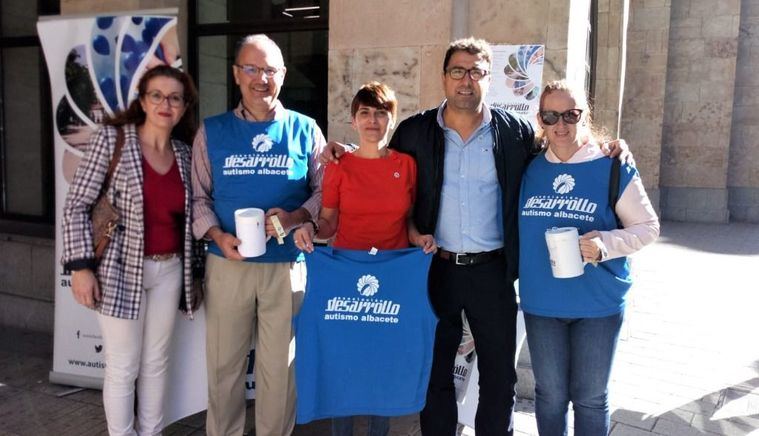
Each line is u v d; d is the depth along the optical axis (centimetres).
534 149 278
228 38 474
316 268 263
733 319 570
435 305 284
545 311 253
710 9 1314
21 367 430
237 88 476
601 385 254
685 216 1371
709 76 1330
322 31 444
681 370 441
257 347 305
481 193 274
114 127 278
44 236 518
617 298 250
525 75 359
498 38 370
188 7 482
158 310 288
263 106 284
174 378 321
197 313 324
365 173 273
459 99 264
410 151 281
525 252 258
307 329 265
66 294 393
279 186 283
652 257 884
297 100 458
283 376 300
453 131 277
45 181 547
